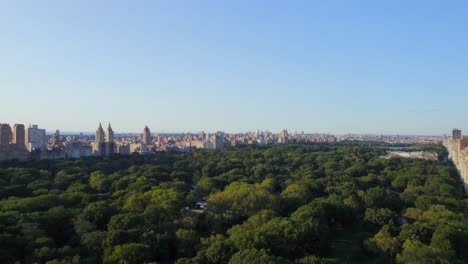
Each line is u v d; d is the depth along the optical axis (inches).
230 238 5777.6
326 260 5915.4
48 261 4987.7
